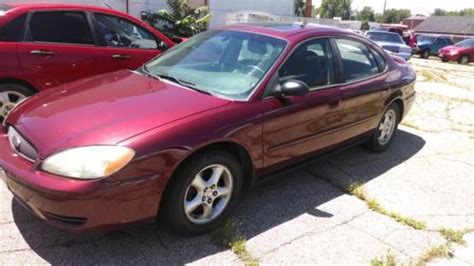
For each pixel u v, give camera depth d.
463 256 3.05
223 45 3.86
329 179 4.19
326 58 3.94
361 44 4.51
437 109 7.86
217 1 14.92
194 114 2.89
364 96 4.31
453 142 5.75
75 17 4.93
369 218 3.49
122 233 3.01
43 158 2.53
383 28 26.42
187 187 2.86
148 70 3.86
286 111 3.40
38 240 2.86
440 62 24.48
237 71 3.50
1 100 4.50
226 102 3.12
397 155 5.08
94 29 5.06
